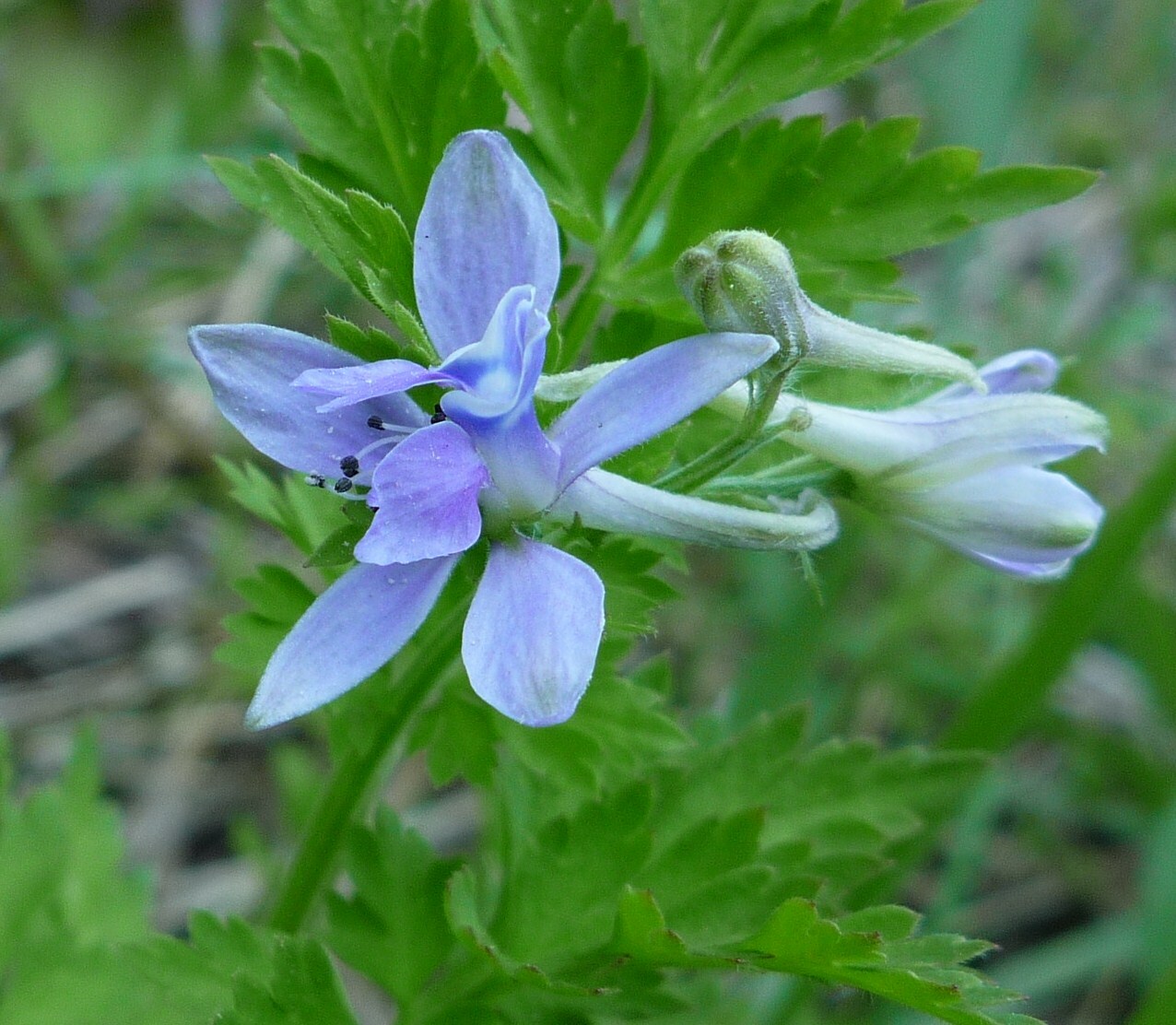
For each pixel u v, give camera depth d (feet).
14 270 0.70
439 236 0.38
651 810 0.46
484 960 0.45
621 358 0.44
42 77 0.75
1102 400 0.73
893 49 0.44
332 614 0.37
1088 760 0.71
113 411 0.77
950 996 0.38
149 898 0.53
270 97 0.43
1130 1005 0.66
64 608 0.71
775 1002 0.59
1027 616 0.71
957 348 0.44
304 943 0.42
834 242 0.44
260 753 0.70
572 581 0.37
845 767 0.47
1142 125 0.95
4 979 0.50
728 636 0.74
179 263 0.78
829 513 0.40
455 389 0.38
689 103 0.45
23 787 0.66
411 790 0.69
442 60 0.43
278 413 0.37
